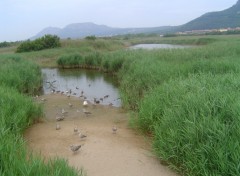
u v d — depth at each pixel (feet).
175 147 18.88
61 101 45.09
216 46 78.84
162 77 38.86
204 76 31.01
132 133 26.84
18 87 47.88
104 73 78.13
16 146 18.38
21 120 26.35
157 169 18.93
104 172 18.61
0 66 60.75
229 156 15.16
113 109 39.11
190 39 210.79
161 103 26.25
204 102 20.68
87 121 32.63
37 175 14.10
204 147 16.48
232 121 17.79
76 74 79.41
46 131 27.61
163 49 79.25
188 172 17.24
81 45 152.15
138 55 68.95
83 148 22.65
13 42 207.21
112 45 167.32
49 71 88.89
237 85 24.73
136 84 41.45
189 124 18.81
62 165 15.84
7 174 13.89
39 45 140.87
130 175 18.20
